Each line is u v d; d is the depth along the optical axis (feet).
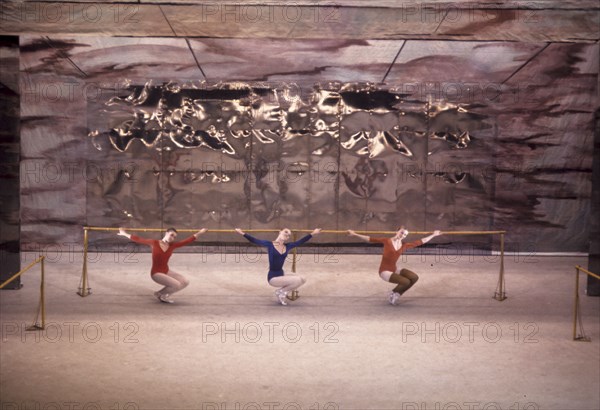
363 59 41.75
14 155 33.06
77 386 21.13
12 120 32.81
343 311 30.63
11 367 22.74
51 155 43.55
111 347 25.02
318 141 44.93
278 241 31.55
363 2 26.94
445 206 45.39
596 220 33.91
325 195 45.32
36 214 43.91
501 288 33.22
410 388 21.40
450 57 41.09
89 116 43.65
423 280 37.42
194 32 28.17
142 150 44.34
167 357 24.04
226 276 37.68
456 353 24.93
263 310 30.58
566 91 43.91
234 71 43.47
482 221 45.52
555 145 44.73
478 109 44.65
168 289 31.12
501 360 24.21
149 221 44.93
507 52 40.37
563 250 45.78
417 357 24.41
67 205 44.06
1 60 32.37
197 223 45.24
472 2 26.84
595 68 43.24
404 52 40.52
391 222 45.52
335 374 22.58
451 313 30.55
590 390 21.40
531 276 38.99
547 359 24.38
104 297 32.45
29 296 32.42
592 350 25.46
